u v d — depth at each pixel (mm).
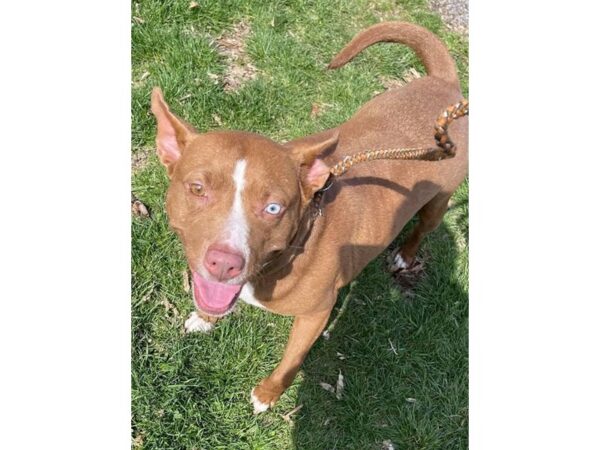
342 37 1043
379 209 648
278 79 946
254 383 713
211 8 958
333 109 956
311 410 721
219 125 871
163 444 659
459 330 820
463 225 924
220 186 473
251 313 745
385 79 1039
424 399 768
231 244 454
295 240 534
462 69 1139
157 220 759
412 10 1160
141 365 684
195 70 892
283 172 486
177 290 739
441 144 545
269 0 1015
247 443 684
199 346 710
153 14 906
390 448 728
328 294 608
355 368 760
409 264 850
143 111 823
